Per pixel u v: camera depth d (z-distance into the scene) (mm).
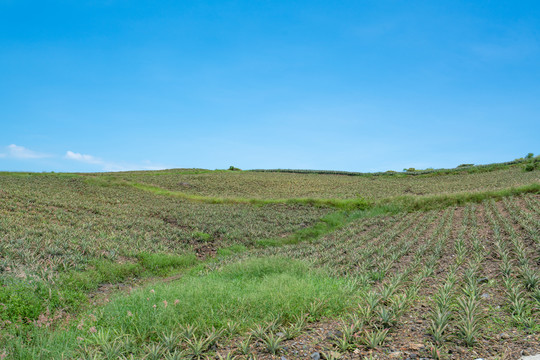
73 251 14367
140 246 17109
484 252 11453
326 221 28266
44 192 32719
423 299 7379
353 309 6945
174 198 39469
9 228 16516
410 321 6121
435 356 4688
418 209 29688
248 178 63188
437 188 46281
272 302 6949
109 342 5504
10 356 5414
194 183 54219
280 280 8773
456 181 52531
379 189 49219
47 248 13820
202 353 5199
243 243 21203
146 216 26203
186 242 20047
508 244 12180
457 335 5398
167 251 17438
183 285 8602
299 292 7355
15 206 23062
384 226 21844
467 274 8562
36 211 22766
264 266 11172
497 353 4762
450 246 13477
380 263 11547
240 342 5531
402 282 8883
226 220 26594
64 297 9469
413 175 67250
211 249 19797
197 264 16500
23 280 9984
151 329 6047
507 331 5520
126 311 6781
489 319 6070
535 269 8969
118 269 13352
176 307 6723
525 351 4727
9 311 7582
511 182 41812
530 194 27531
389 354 4883
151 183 50688
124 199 34938
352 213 31156
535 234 13008
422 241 15664
